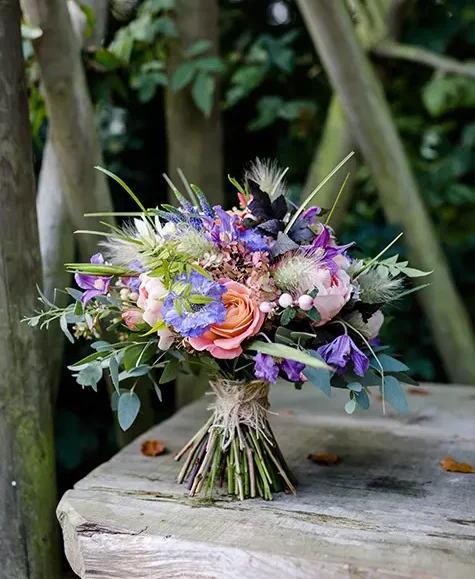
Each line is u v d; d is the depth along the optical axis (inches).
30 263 49.7
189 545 37.7
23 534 50.3
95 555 39.7
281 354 37.3
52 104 60.4
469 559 35.9
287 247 39.1
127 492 44.6
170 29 75.4
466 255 106.7
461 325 85.4
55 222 66.1
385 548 37.1
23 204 48.9
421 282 84.6
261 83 108.8
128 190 41.1
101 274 41.5
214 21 78.5
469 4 103.1
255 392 43.3
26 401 49.9
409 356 97.1
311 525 39.8
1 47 47.1
